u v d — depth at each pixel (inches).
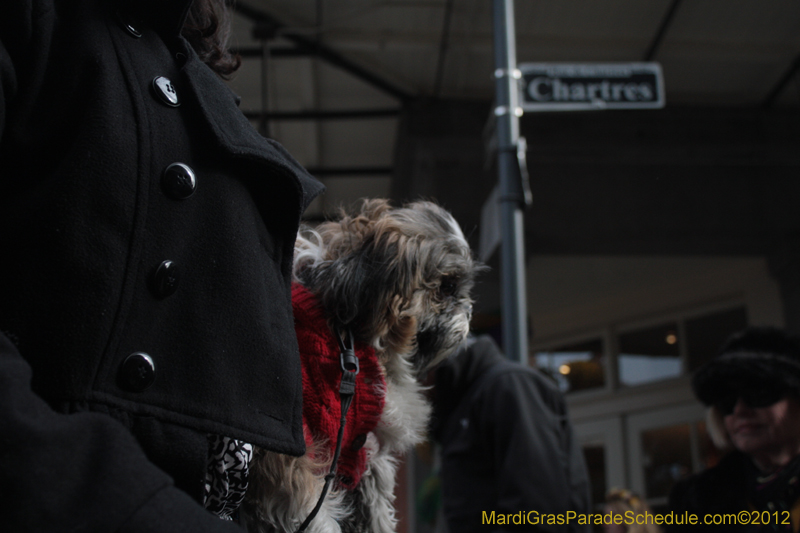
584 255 240.5
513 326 108.7
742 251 243.1
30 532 16.2
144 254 24.0
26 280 22.1
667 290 286.5
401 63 239.0
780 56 229.0
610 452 293.6
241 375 25.2
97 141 23.8
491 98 249.3
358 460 34.9
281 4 220.2
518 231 112.3
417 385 39.2
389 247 34.8
